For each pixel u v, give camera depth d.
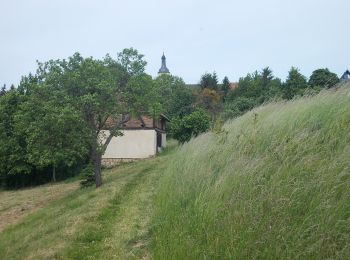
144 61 23.20
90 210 12.65
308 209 5.91
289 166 7.33
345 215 5.45
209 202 7.71
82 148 21.19
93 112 21.70
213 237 6.52
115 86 22.09
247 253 5.76
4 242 11.90
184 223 7.78
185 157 14.00
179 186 10.46
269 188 6.86
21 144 35.28
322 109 9.66
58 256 8.38
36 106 21.66
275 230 5.72
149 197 12.91
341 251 4.94
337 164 6.31
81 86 21.48
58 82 21.73
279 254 5.39
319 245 5.14
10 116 35.66
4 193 33.56
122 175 23.47
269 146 8.84
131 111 22.61
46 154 20.95
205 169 9.97
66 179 36.25
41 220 14.51
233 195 7.35
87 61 21.73
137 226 9.55
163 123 43.69
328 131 8.19
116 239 8.84
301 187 6.28
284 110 11.24
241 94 63.44
